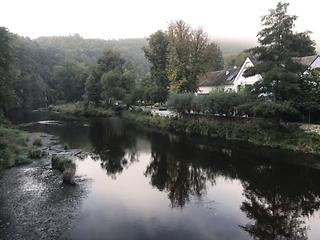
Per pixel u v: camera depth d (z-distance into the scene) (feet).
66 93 371.15
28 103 325.42
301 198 69.00
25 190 67.82
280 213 61.21
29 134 138.41
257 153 106.42
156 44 216.33
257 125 124.16
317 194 71.20
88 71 359.46
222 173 86.48
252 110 110.83
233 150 111.75
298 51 118.21
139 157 103.91
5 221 53.11
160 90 210.79
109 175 83.05
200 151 111.75
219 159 100.63
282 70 104.99
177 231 52.03
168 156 105.29
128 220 55.42
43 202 61.82
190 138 136.36
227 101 133.80
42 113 259.19
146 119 190.39
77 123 189.26
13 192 66.39
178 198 67.36
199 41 191.72
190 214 59.06
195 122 152.35
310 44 175.83
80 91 364.99
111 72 258.16
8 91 141.49
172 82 192.24
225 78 208.54
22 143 111.96
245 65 176.45
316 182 78.23
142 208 61.16
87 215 56.80
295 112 105.91
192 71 190.08
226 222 56.34
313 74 113.19
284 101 106.22
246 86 136.26
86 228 51.90
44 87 358.43
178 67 187.42
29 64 353.31
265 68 109.70
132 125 182.39
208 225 54.80
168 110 190.80
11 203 60.70
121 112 247.91
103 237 49.14
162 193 70.33
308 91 109.40
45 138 131.44
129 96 246.68
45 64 435.53
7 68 143.54
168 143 126.31
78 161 96.27
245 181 79.61
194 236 50.57
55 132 149.59
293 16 107.96
